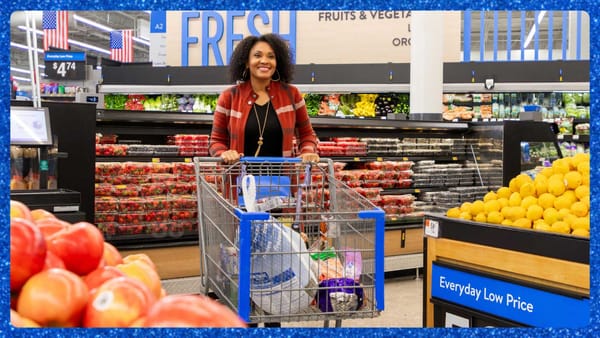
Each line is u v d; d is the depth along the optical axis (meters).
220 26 10.07
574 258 2.36
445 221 2.89
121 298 1.07
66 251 1.14
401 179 6.10
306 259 2.17
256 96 3.20
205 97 10.14
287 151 3.21
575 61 8.94
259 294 2.12
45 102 3.79
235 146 3.17
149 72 9.37
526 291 2.51
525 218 2.70
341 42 9.90
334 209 2.72
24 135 3.14
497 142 6.16
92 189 3.94
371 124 5.85
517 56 18.23
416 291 5.24
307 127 3.33
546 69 8.98
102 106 7.86
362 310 2.20
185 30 10.13
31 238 1.09
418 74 7.34
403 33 9.80
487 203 2.86
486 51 19.34
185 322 1.03
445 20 9.74
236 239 2.18
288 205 2.87
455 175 6.38
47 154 3.23
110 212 4.35
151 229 4.47
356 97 9.98
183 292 4.43
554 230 2.54
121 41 15.70
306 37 9.96
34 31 3.03
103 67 9.41
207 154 4.89
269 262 2.13
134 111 4.65
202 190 2.58
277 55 3.22
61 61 9.34
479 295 2.70
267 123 3.17
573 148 9.66
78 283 1.08
